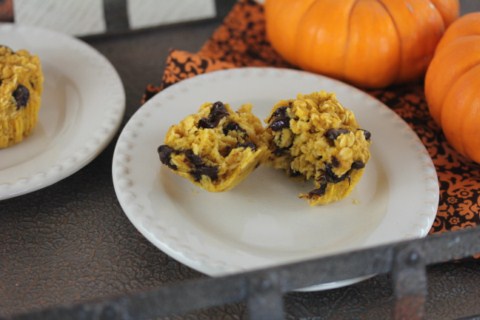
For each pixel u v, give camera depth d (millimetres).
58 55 627
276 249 494
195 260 472
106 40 682
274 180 538
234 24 696
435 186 521
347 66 612
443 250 425
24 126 558
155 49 676
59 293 485
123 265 502
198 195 523
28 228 519
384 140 557
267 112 584
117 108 569
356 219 514
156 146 541
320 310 482
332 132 503
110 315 398
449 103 552
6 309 475
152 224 490
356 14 597
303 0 612
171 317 475
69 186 546
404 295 421
